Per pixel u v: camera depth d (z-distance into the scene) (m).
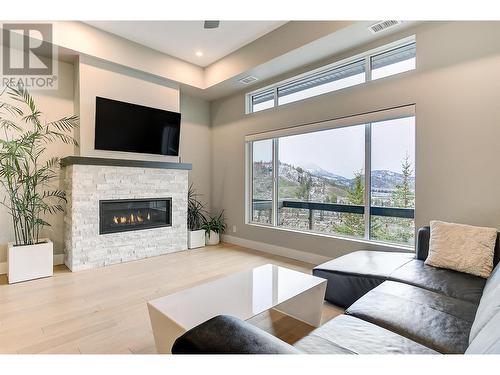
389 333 1.33
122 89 3.97
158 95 4.34
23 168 3.42
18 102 3.45
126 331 2.06
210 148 5.43
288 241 4.10
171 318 1.55
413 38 2.93
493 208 2.46
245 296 1.86
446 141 2.70
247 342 0.92
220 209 5.26
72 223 3.41
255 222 4.75
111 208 3.77
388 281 2.05
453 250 2.27
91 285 2.95
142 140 4.11
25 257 3.05
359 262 2.54
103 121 3.72
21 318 2.24
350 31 2.97
